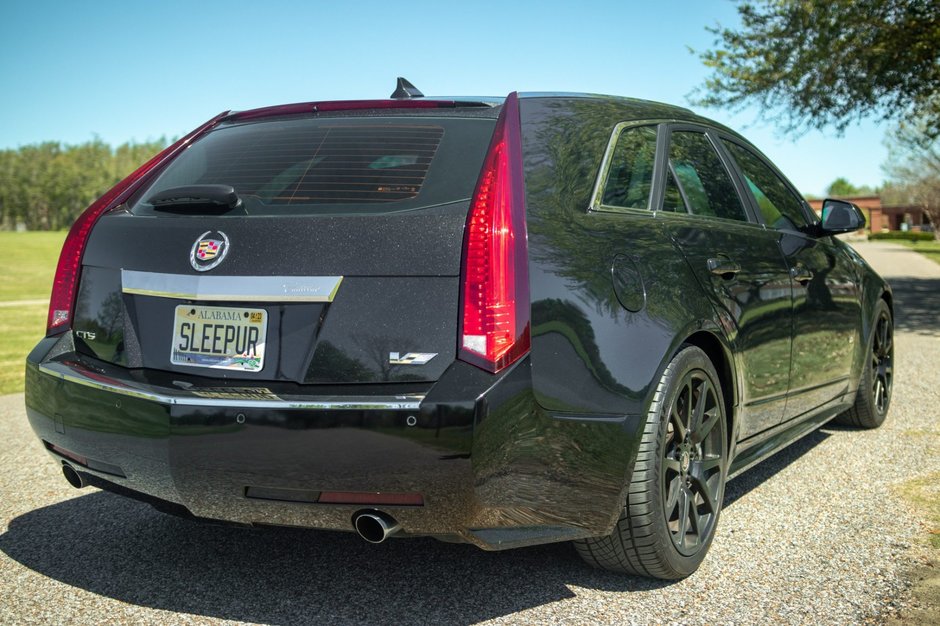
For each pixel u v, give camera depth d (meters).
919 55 14.34
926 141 18.14
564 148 2.60
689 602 2.51
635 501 2.47
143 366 2.44
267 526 2.31
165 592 2.61
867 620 2.36
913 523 3.17
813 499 3.51
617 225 2.58
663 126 3.15
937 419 5.04
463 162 2.41
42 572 2.79
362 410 2.08
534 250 2.25
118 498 3.68
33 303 21.03
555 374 2.21
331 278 2.22
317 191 2.42
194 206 2.50
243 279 2.30
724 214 3.26
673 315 2.55
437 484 2.09
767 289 3.20
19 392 6.85
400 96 3.01
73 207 135.38
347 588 2.63
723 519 3.28
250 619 2.41
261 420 2.13
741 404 3.03
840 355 4.05
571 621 2.38
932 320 11.50
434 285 2.17
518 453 2.16
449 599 2.54
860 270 4.42
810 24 14.59
